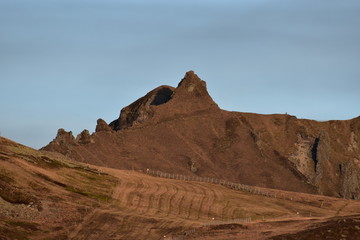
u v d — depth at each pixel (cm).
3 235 16875
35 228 18075
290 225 18350
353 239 15650
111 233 18450
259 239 16325
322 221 18812
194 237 17538
